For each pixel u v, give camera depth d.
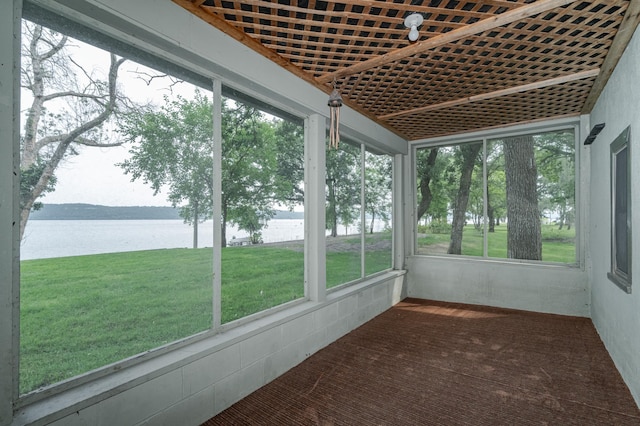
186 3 1.91
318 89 3.14
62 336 1.53
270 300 2.81
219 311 2.31
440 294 5.11
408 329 3.75
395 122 4.39
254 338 2.41
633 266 2.29
